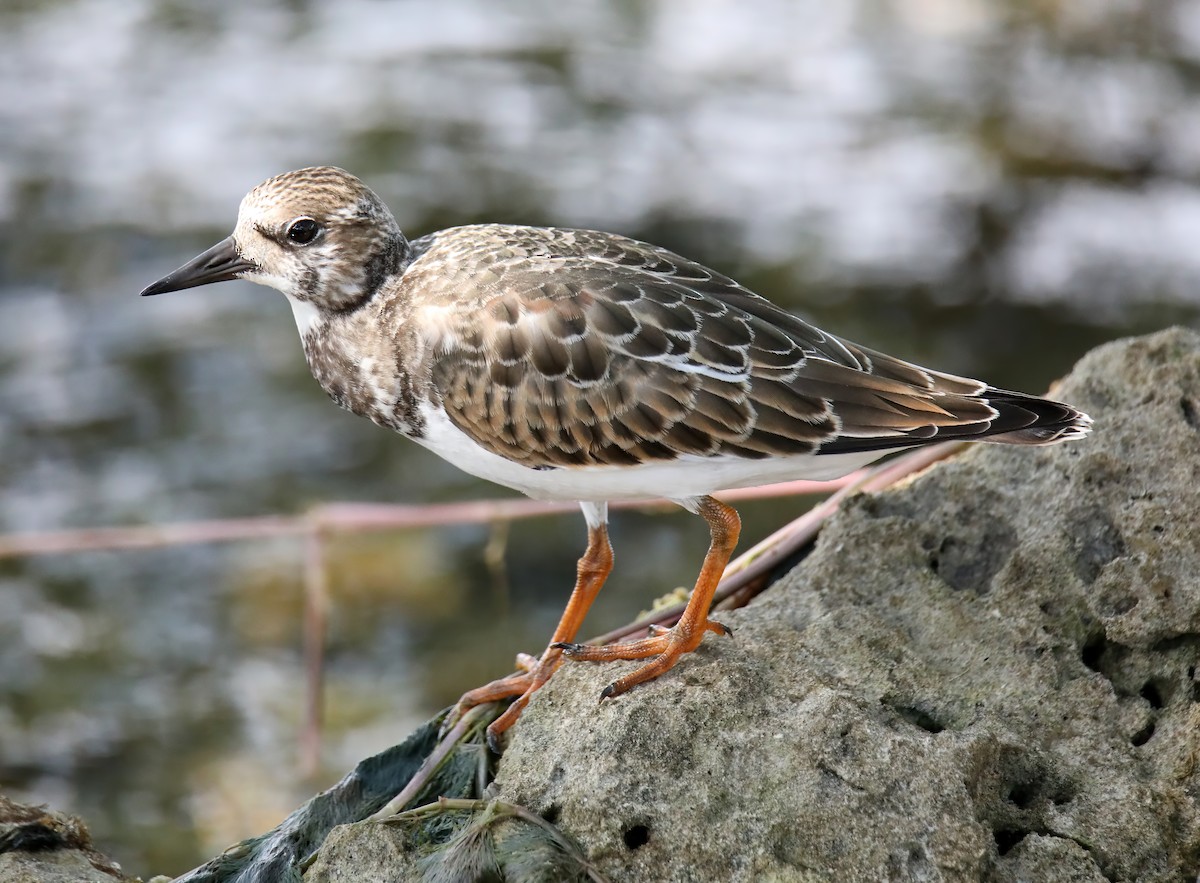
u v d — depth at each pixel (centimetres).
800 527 916
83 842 767
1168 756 716
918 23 2397
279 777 1263
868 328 1797
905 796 673
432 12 2416
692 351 773
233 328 1802
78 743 1305
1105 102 2173
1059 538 797
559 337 781
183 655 1407
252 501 1550
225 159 2056
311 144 2078
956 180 2044
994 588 789
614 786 689
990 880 667
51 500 1550
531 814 693
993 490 838
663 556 1485
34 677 1380
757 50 2338
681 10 2448
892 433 764
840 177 2048
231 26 2384
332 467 1602
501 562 1476
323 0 2455
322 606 1259
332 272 852
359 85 2217
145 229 1923
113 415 1666
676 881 671
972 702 740
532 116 2148
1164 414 825
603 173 2033
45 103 2181
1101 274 1886
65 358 1741
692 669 739
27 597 1471
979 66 2277
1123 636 758
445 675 1365
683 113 2173
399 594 1458
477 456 826
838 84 2250
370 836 708
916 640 772
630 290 786
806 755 688
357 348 848
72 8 2436
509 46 2319
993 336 1795
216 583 1488
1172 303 1834
